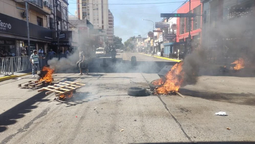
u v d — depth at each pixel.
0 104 5.41
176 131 3.55
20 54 18.67
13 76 10.73
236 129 3.63
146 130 3.59
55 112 4.69
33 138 3.32
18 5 18.19
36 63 11.27
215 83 8.43
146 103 5.37
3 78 9.84
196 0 25.06
